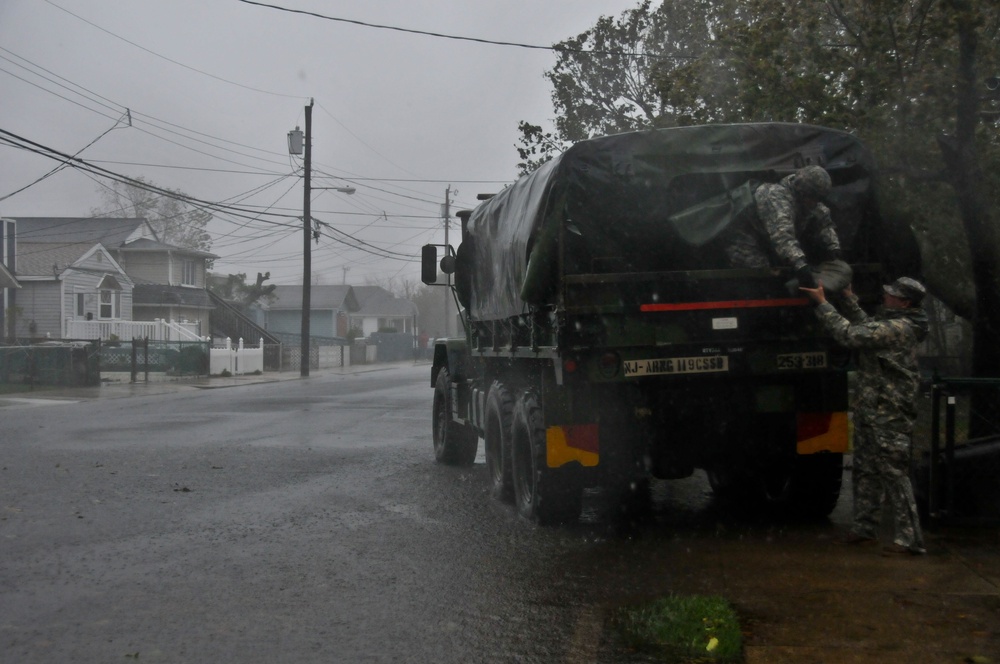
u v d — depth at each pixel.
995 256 11.23
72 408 22.45
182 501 9.77
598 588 6.41
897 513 7.09
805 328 7.64
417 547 7.68
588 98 22.06
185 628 5.64
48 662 5.07
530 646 5.31
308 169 39.53
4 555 7.45
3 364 30.78
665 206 7.81
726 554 7.26
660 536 7.98
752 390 7.92
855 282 7.91
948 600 5.94
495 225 9.74
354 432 16.53
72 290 41.41
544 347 7.93
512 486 9.46
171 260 50.22
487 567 7.01
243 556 7.41
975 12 11.00
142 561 7.25
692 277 7.46
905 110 12.20
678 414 7.95
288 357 47.94
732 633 5.26
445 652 5.22
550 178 7.72
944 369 18.36
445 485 10.78
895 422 7.07
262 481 11.08
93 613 5.94
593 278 7.41
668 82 14.74
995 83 11.03
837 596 6.06
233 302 58.44
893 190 11.80
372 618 5.82
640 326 7.48
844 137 8.06
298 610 6.00
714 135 7.91
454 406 11.89
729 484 9.89
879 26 12.00
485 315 10.40
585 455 7.85
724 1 15.08
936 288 13.88
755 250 7.55
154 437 15.73
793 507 8.70
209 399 25.30
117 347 36.16
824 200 7.91
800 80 12.13
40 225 51.56
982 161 12.23
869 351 7.14
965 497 7.84
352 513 9.12
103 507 9.44
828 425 8.09
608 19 21.92
